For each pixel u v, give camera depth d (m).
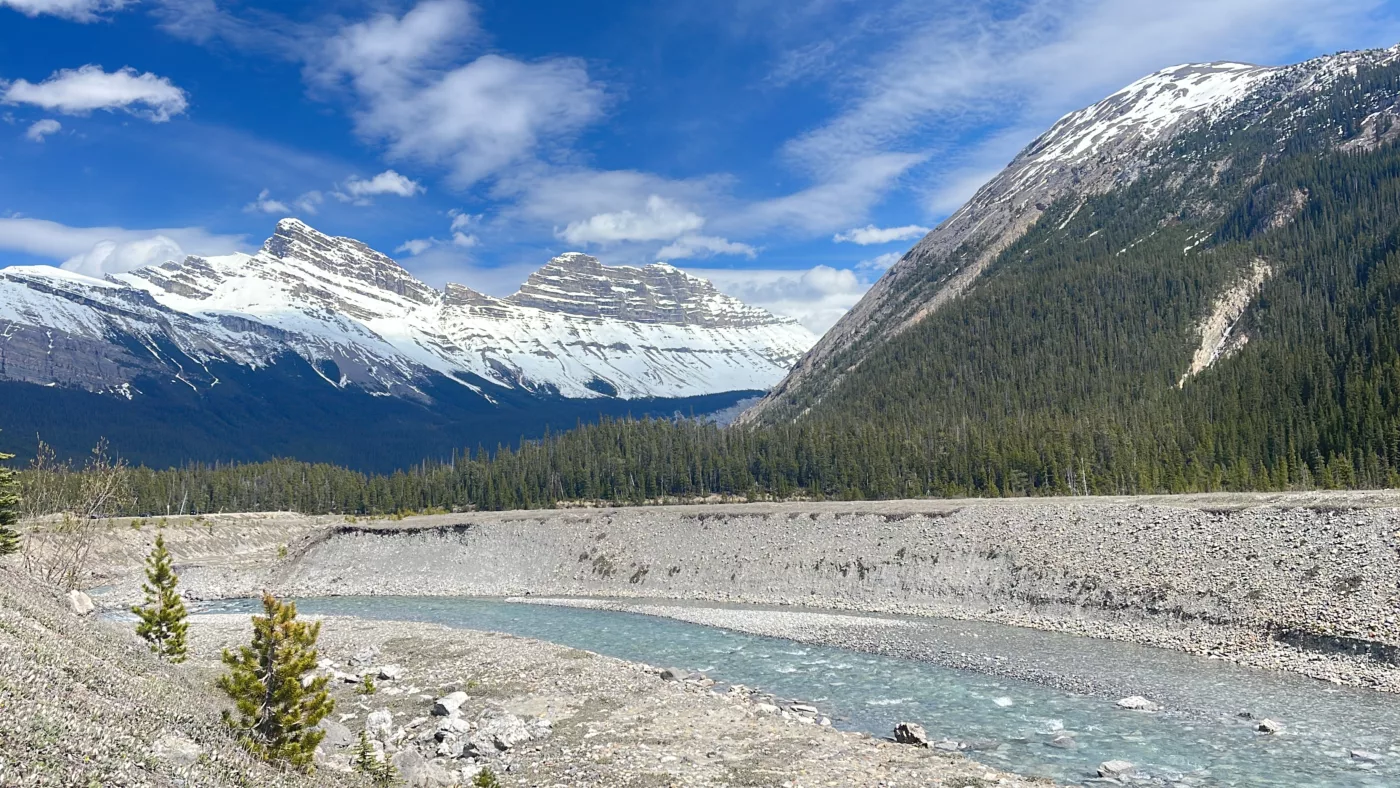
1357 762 33.56
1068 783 32.19
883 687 49.25
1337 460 92.50
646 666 53.75
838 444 154.62
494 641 60.50
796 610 79.12
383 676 50.44
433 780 30.11
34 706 18.95
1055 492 120.06
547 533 112.56
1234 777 32.41
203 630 69.56
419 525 122.44
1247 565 59.19
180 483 188.75
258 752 25.58
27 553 72.81
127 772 18.19
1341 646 48.38
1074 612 65.00
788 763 32.88
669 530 104.00
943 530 82.69
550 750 35.53
